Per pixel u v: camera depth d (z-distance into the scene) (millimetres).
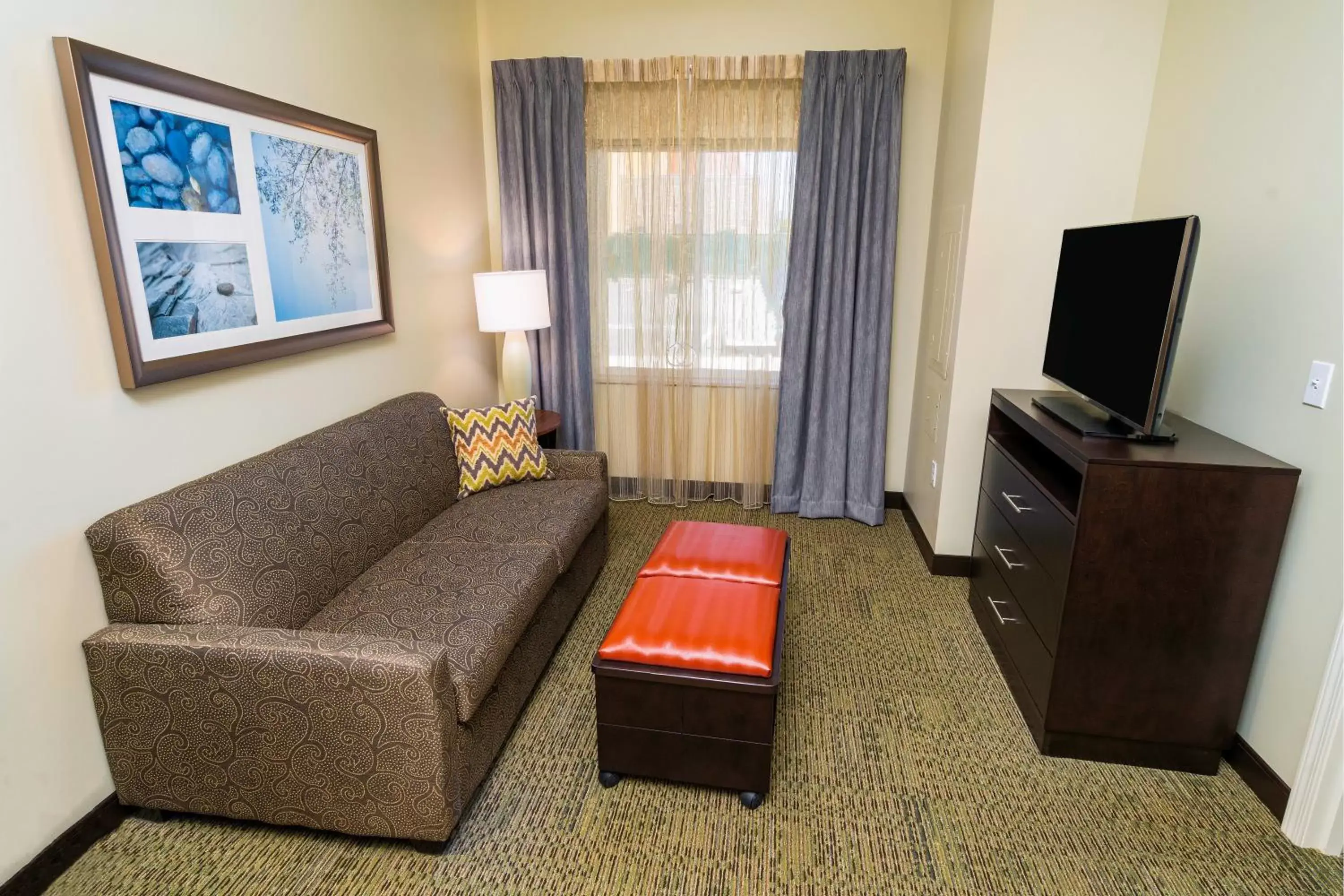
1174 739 2010
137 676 1665
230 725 1666
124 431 1781
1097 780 1993
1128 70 2604
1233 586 1877
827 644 2686
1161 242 1881
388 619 1983
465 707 1728
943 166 3342
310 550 2072
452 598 2098
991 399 2764
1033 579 2236
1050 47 2625
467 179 3684
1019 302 2873
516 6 3682
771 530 2674
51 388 1591
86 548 1693
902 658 2594
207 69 2004
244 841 1769
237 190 2100
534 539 2521
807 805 1896
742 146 3613
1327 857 1722
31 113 1528
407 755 1624
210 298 2023
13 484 1520
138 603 1712
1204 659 1938
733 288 3801
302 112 2350
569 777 1999
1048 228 2785
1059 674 2021
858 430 3803
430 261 3338
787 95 3529
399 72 3010
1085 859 1727
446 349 3527
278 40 2279
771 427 3988
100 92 1645
